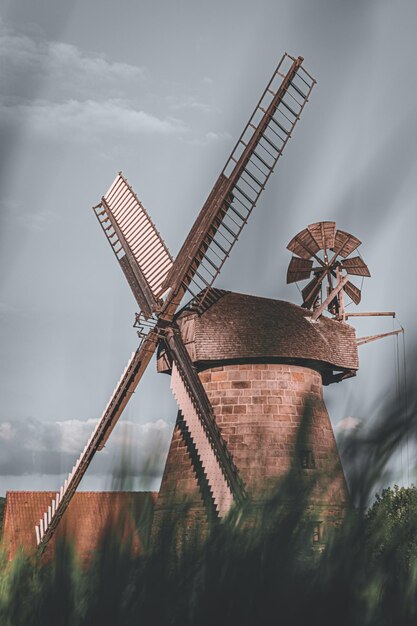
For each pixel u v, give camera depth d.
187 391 33.78
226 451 32.06
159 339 35.06
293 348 34.84
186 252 35.19
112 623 4.38
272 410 34.25
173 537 4.58
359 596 4.29
